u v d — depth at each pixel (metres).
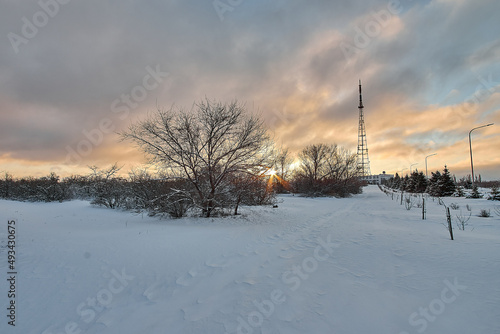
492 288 4.04
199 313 3.97
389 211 16.39
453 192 32.62
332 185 36.28
